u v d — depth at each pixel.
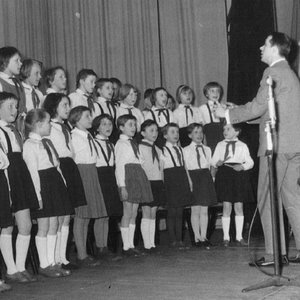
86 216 4.78
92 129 5.55
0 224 3.89
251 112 4.12
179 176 5.82
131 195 5.25
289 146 4.09
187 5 8.35
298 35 7.75
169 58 8.34
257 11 7.90
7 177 4.07
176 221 5.84
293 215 4.16
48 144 4.40
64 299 3.43
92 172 4.93
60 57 7.97
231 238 6.33
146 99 6.86
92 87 5.71
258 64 7.82
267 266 4.18
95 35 8.16
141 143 5.73
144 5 8.34
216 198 5.97
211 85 6.77
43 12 7.84
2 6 7.42
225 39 8.20
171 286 3.66
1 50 4.72
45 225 4.33
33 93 4.97
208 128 6.63
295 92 4.16
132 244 5.43
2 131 4.13
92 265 4.72
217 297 3.25
